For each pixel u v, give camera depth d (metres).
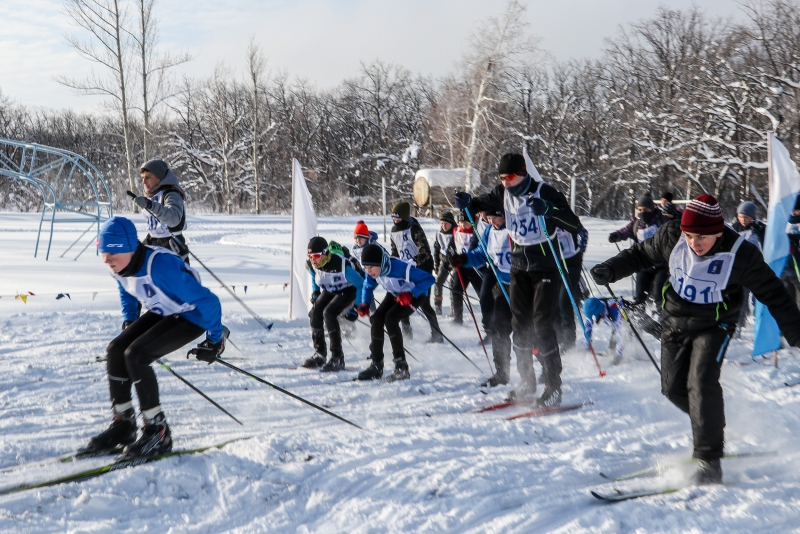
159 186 5.05
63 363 5.16
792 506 2.68
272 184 37.03
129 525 2.57
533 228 4.32
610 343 6.06
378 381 5.07
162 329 3.17
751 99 22.84
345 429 3.71
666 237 3.15
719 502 2.75
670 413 4.20
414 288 5.12
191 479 2.93
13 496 2.67
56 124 47.69
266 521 2.64
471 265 6.37
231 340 6.29
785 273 6.19
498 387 4.95
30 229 17.31
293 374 5.22
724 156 22.89
